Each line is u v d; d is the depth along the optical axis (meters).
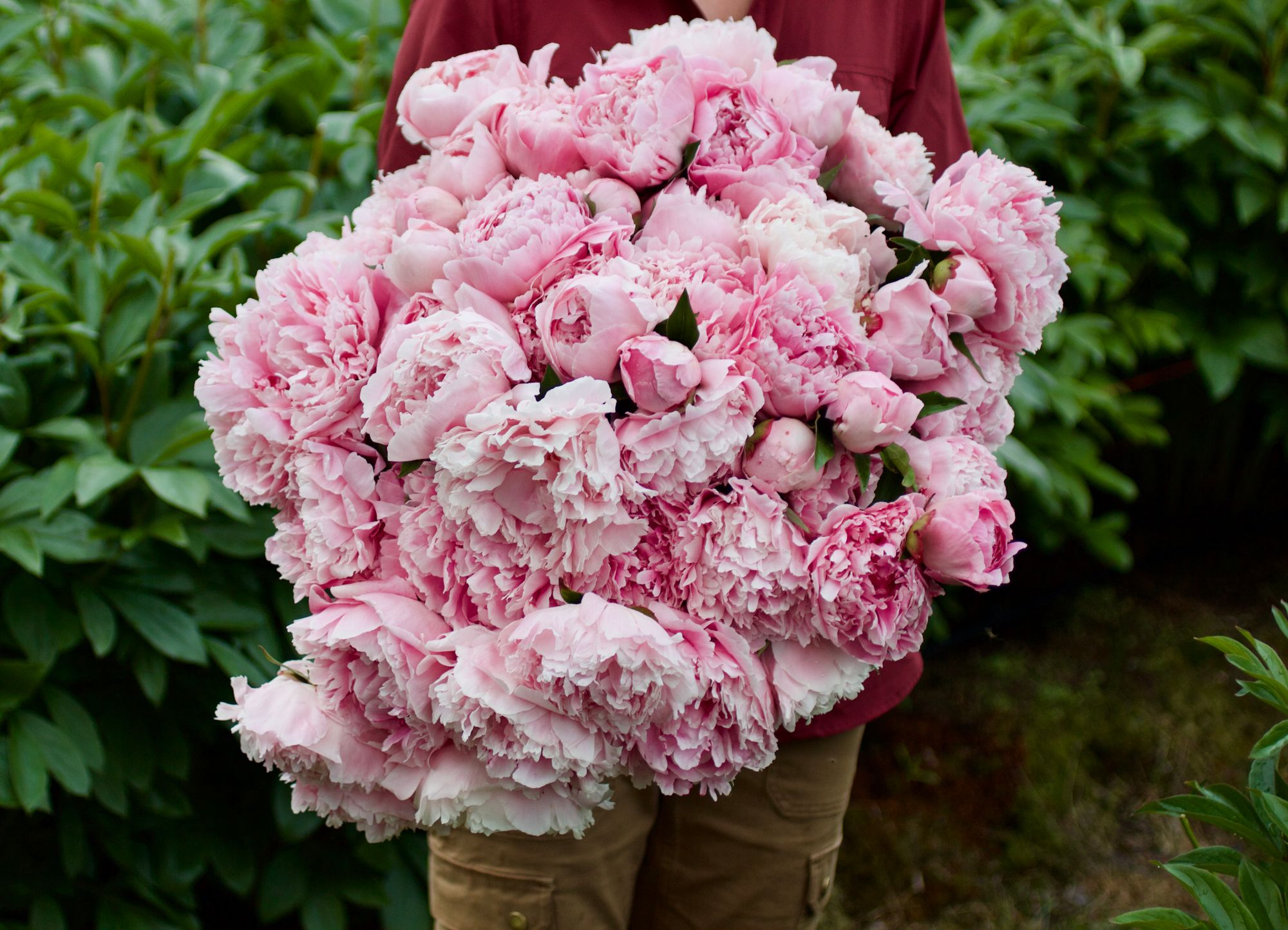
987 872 1.90
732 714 0.80
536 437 0.71
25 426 1.39
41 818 1.52
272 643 1.48
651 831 1.11
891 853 1.94
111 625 1.35
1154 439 2.30
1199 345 2.28
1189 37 2.04
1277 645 2.39
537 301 0.80
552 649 0.74
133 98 1.77
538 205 0.81
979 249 0.85
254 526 1.44
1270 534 2.75
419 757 0.84
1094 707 2.25
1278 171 2.20
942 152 1.13
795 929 1.13
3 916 1.47
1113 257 2.23
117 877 1.50
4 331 1.32
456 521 0.76
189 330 1.53
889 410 0.78
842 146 0.94
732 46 0.90
